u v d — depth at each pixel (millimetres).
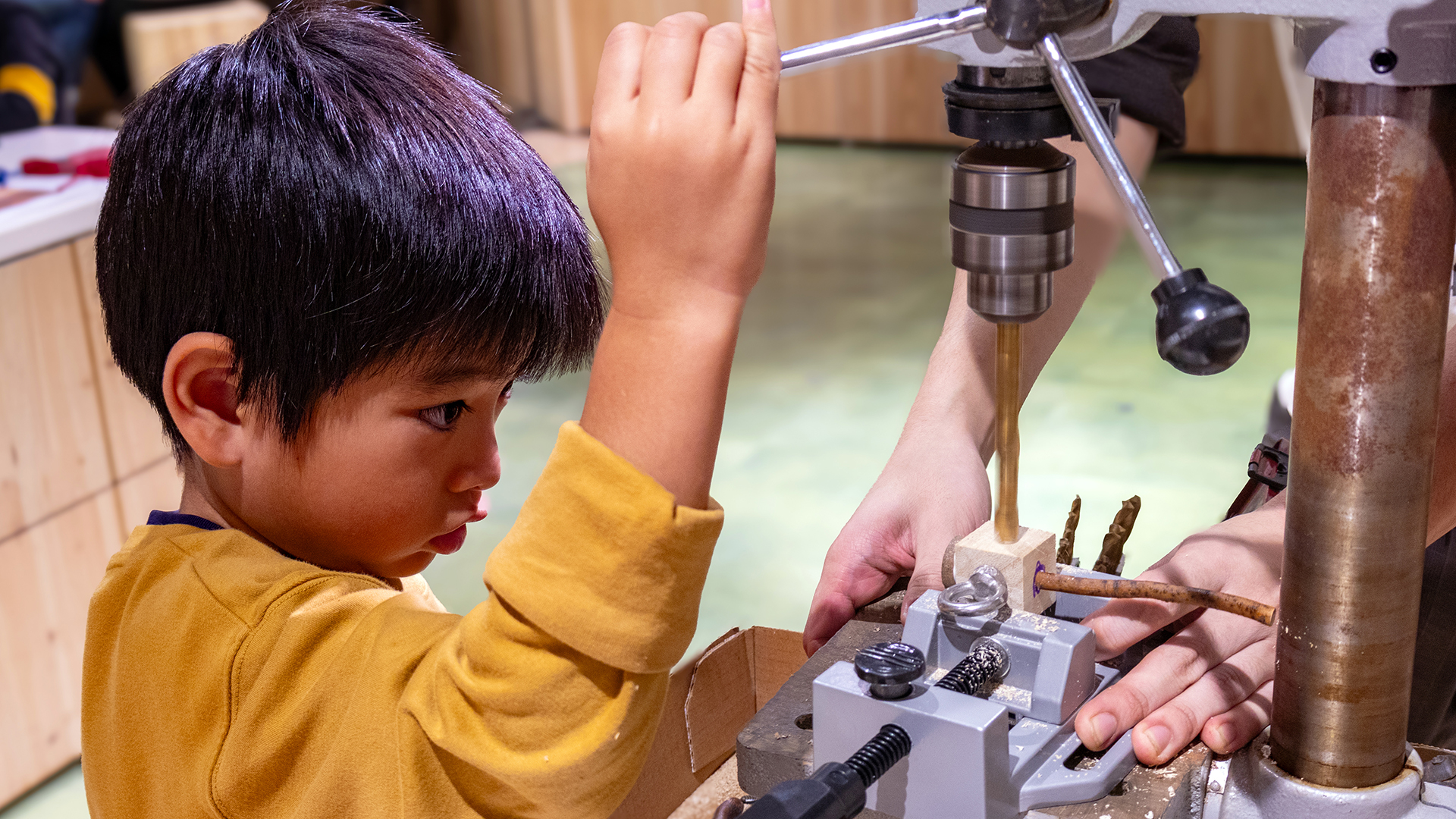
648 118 474
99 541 2047
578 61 6223
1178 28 1168
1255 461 890
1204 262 4273
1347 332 505
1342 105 487
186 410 604
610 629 481
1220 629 667
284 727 553
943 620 666
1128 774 613
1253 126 5355
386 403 603
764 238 496
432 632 549
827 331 3949
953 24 488
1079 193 1105
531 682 491
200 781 572
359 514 629
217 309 590
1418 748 658
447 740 502
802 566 2619
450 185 591
